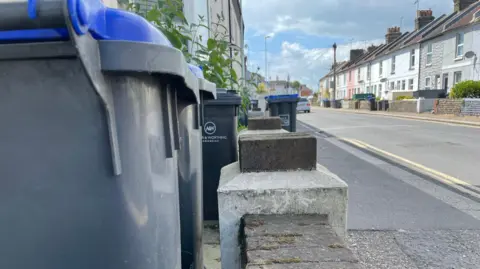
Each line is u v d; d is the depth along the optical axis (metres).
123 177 0.84
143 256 0.89
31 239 0.83
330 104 46.06
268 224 1.44
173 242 1.12
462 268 2.51
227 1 10.31
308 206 1.56
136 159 0.86
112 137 0.81
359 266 1.10
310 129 13.23
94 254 0.84
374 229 3.22
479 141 8.62
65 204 0.82
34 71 0.77
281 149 1.69
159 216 0.99
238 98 3.08
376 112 23.98
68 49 0.74
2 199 0.81
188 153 1.80
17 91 0.77
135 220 0.87
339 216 1.57
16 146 0.79
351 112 27.41
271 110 6.79
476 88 16.36
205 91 1.97
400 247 2.84
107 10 0.81
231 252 1.59
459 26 20.77
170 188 1.08
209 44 3.88
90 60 0.75
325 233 1.34
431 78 24.39
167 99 1.04
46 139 0.80
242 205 1.57
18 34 0.72
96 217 0.83
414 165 6.00
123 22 0.81
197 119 1.92
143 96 0.89
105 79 0.80
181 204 1.83
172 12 3.28
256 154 1.70
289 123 6.77
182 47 3.46
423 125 13.34
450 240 2.96
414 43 26.36
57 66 0.76
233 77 4.43
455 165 5.95
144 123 0.89
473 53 19.00
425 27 28.20
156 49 0.85
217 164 3.14
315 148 1.69
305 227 1.40
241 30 20.05
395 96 26.09
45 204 0.82
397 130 11.84
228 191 1.57
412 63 27.27
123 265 0.85
